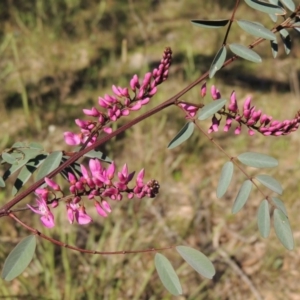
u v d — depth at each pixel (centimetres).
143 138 163
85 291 122
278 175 156
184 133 56
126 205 142
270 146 165
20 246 54
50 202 55
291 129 57
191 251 55
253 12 214
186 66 183
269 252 139
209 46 202
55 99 180
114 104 57
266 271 136
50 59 194
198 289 122
